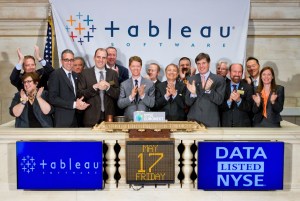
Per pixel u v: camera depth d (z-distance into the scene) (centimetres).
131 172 535
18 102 623
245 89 626
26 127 598
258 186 541
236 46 762
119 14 757
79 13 755
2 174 551
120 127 539
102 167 535
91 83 641
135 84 642
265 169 538
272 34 820
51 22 770
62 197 547
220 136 545
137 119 545
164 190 551
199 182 537
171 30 761
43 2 809
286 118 830
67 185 538
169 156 532
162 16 758
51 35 768
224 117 628
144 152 532
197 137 543
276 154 535
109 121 561
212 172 536
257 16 811
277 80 834
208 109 623
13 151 549
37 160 534
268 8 809
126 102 629
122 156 549
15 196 548
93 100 633
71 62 636
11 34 820
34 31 819
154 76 691
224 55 764
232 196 550
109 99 638
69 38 758
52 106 623
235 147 534
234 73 627
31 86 598
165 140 530
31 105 602
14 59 827
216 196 550
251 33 820
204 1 755
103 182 545
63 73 633
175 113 645
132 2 754
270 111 604
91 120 632
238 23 759
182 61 707
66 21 756
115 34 760
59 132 546
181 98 645
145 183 537
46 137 543
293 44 825
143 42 762
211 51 764
